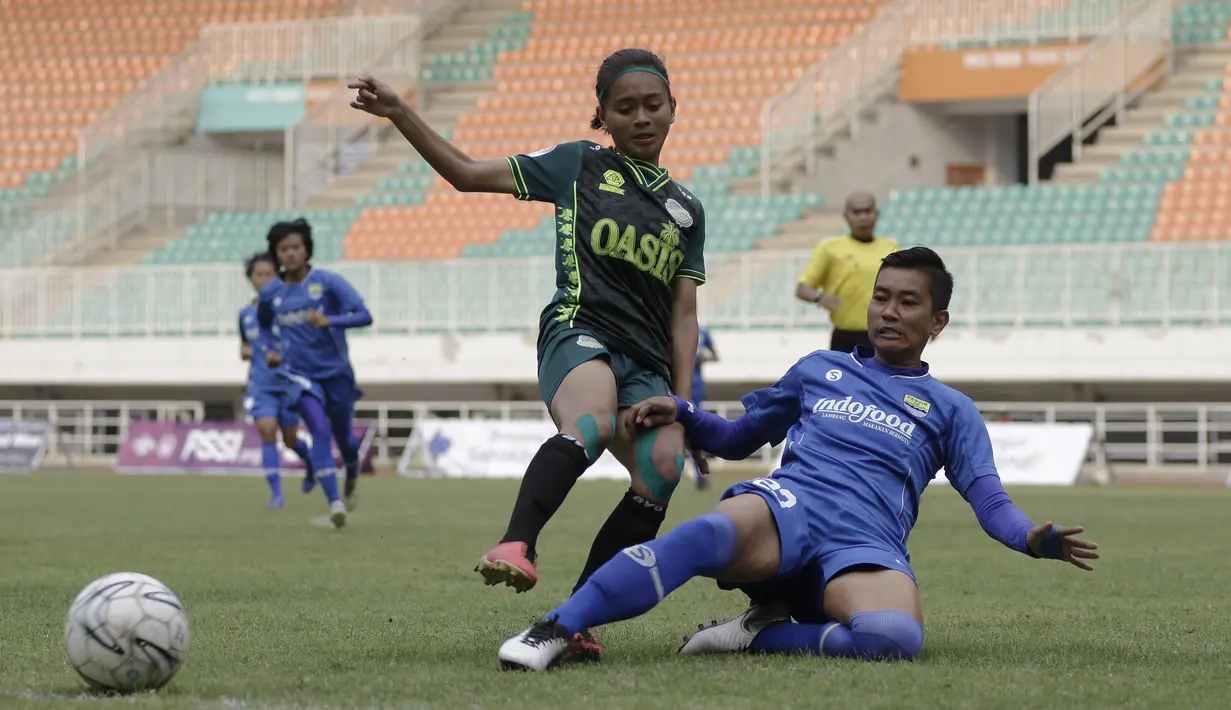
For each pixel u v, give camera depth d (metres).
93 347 50.97
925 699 7.48
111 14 69.81
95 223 57.44
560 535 20.64
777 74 60.31
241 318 27.28
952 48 57.72
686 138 57.78
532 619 11.30
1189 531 22.08
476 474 43.00
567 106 61.00
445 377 48.03
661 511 9.26
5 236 57.12
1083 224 47.88
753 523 8.68
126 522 22.98
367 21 62.44
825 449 9.18
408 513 25.75
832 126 56.47
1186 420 42.81
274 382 27.19
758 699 7.45
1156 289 42.84
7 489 33.53
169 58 67.69
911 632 8.61
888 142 57.69
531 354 47.41
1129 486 38.38
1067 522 24.09
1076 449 39.09
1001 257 44.19
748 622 9.16
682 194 9.70
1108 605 12.63
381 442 47.31
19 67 67.62
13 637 10.12
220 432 44.69
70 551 17.73
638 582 8.36
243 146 64.62
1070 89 52.28
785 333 45.66
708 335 33.16
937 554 17.91
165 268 50.59
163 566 15.89
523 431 42.84
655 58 9.66
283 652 9.34
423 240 54.88
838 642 8.73
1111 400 45.22
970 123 60.47
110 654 7.67
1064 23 56.56
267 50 63.12
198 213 60.62
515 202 55.78
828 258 21.03
